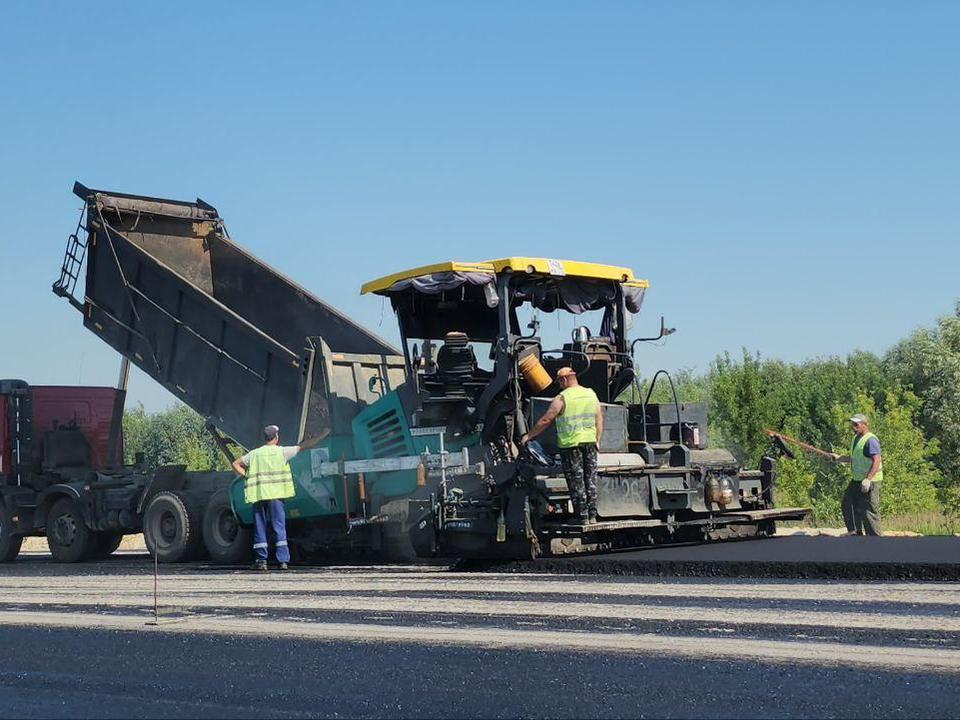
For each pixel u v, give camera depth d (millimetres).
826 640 6191
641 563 9516
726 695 5102
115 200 15164
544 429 10656
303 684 5672
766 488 12312
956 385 41688
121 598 9570
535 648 6207
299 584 10023
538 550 10375
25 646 7125
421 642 6539
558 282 11531
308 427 12797
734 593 8055
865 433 13359
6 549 15719
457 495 11070
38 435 15977
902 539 10773
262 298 15477
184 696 5590
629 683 5363
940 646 5961
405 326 11797
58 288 15094
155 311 14695
